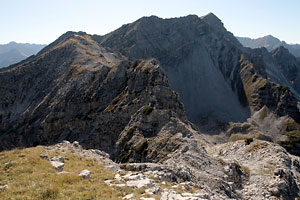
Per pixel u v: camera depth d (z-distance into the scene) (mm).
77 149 36625
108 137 107750
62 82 149625
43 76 171125
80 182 18453
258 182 38469
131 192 17422
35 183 16672
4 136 136875
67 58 175500
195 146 45281
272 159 45656
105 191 16703
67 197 14789
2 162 22250
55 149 33000
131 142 77250
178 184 24234
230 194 31469
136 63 148500
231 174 38469
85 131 120688
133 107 110375
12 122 152750
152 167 28625
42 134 125500
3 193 14828
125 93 127188
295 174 42875
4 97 162125
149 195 16938
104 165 29531
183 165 35188
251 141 56188
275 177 38625
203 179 31969
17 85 168500
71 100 132875
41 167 21312
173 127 77750
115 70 147125
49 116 128000
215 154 60031
